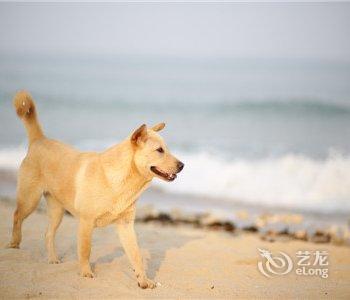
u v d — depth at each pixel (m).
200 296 5.70
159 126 6.33
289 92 31.11
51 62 48.06
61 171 6.14
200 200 13.88
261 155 18.92
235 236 10.34
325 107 27.55
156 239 8.30
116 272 6.23
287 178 15.97
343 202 13.72
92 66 45.75
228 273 6.69
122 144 5.79
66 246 7.39
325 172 16.45
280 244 8.84
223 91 32.66
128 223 6.00
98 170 5.78
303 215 12.62
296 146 20.33
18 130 23.12
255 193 14.55
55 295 5.42
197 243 8.13
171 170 5.75
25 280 5.79
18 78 37.91
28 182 6.51
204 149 19.98
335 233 10.59
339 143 20.86
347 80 35.12
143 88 34.38
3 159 17.64
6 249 6.82
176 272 6.55
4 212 9.17
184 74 40.75
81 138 22.55
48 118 26.69
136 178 5.75
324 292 6.04
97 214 5.80
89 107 29.22
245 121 26.06
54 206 6.54
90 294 5.48
